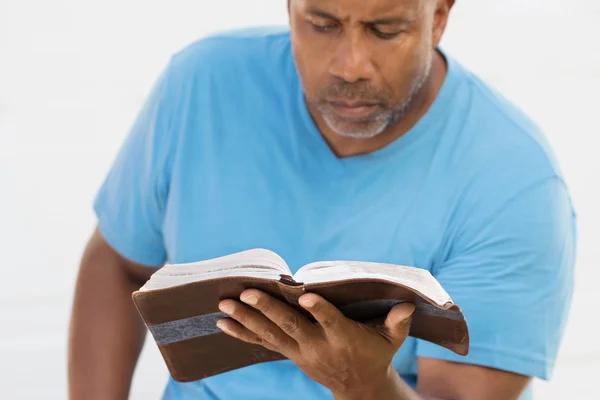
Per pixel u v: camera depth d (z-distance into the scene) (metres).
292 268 2.13
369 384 1.67
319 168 2.11
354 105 1.87
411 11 1.75
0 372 3.64
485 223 2.01
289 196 2.13
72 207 4.54
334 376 1.66
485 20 5.57
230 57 2.21
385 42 1.79
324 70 1.84
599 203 4.47
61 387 3.61
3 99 5.13
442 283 2.05
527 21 5.56
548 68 5.27
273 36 2.23
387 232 2.07
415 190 2.06
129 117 5.11
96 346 2.32
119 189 2.29
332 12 1.75
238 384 2.17
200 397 2.22
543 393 3.64
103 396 2.30
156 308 1.62
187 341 1.76
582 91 5.16
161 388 3.57
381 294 1.52
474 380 2.01
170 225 2.22
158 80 2.27
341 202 2.10
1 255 4.22
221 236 2.16
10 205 4.50
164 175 2.21
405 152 2.07
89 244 2.39
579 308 4.02
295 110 2.14
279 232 2.13
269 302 1.52
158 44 5.48
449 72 2.09
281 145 2.13
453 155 2.05
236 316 1.56
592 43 5.43
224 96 2.18
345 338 1.56
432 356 2.03
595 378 3.72
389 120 1.96
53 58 5.40
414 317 1.60
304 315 1.58
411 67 1.83
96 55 5.43
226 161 2.16
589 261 4.23
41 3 5.66
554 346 2.06
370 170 2.08
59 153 4.83
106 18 5.64
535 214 2.00
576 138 4.88
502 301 1.99
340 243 2.10
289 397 2.13
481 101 2.10
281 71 2.17
